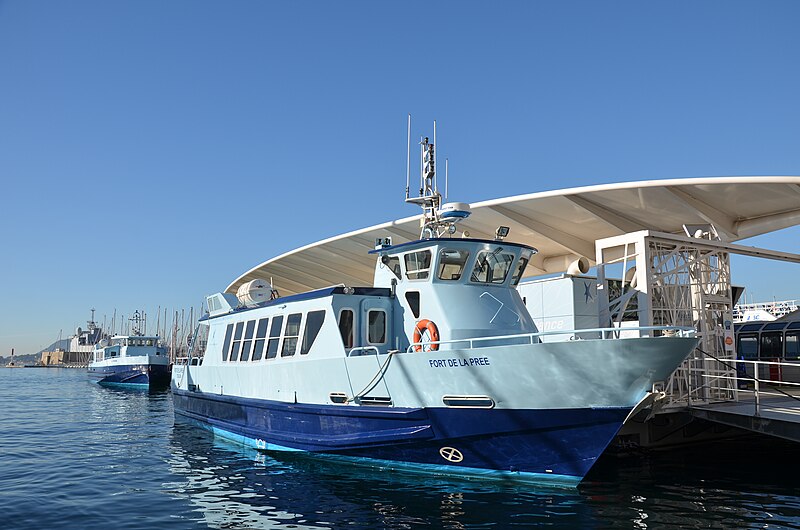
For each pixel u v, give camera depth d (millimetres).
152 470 13461
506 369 10453
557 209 24219
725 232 22828
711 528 8961
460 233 28125
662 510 9844
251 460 14133
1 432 20875
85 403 34625
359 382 12367
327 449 12891
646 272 15562
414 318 13000
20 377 84500
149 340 54531
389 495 10547
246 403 15617
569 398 10109
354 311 13227
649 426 15203
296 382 13898
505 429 10680
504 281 13305
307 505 10078
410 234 29781
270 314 15555
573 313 17391
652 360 9539
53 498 10977
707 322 17344
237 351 17000
